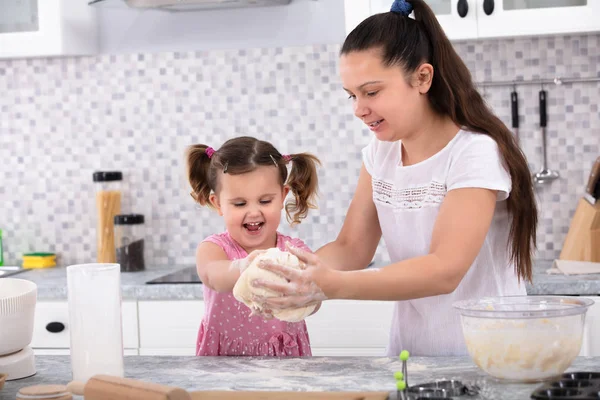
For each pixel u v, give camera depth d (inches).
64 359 70.2
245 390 56.6
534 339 54.1
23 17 122.6
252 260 65.2
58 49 122.3
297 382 58.6
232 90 129.3
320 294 60.7
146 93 131.2
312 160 84.5
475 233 63.6
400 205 71.9
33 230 135.5
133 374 62.6
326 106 127.3
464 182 65.4
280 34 127.8
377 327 108.7
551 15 109.0
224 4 121.1
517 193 67.1
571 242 115.9
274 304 61.0
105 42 131.6
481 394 52.7
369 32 64.2
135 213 132.6
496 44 122.8
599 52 120.8
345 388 56.6
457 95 67.3
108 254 128.9
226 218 77.0
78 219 134.3
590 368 60.1
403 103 64.8
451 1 111.2
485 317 55.2
